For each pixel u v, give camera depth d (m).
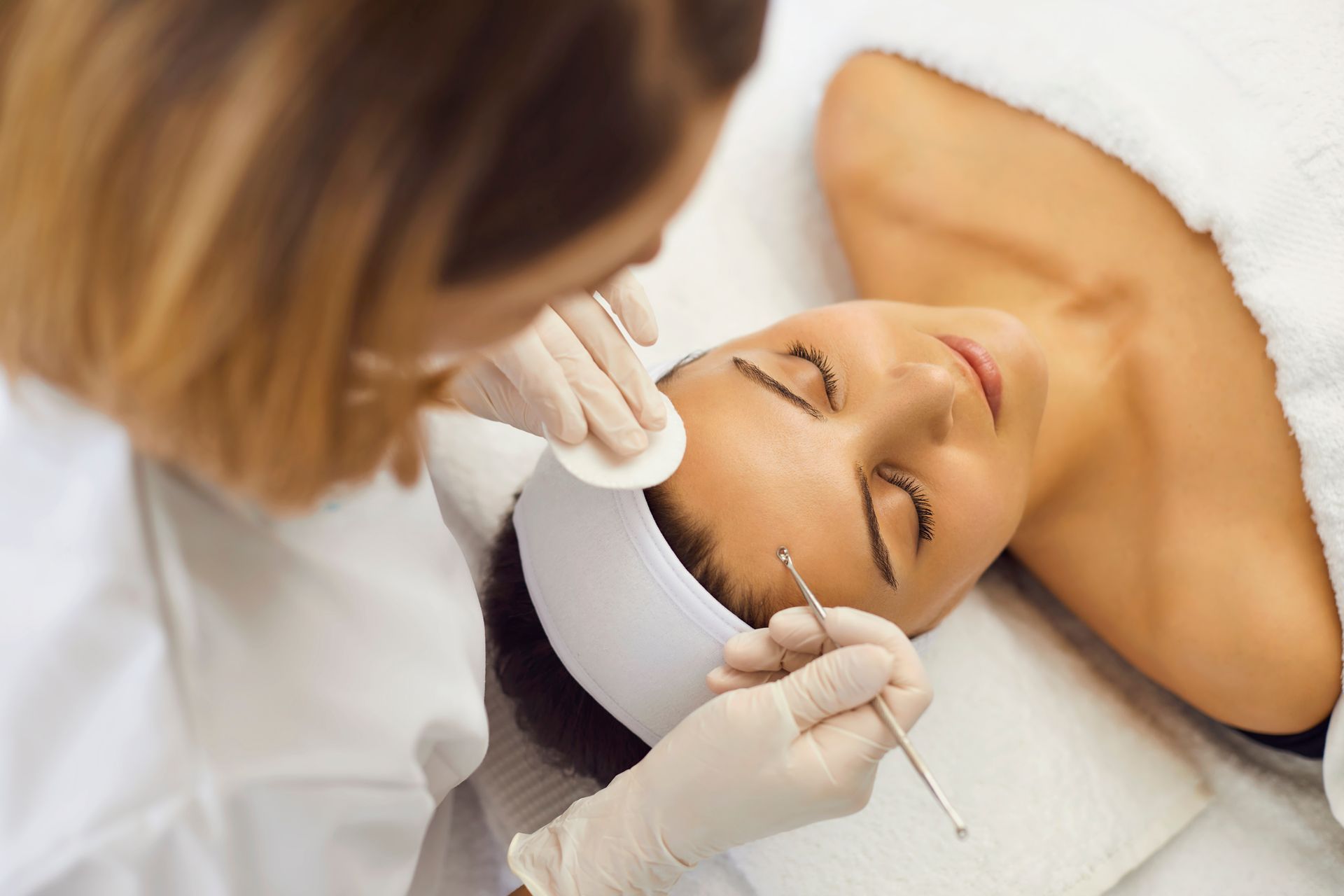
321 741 0.71
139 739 0.62
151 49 0.36
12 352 0.51
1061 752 1.22
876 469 1.04
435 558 0.90
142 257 0.40
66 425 0.64
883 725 0.85
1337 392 1.11
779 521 0.97
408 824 0.80
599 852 0.94
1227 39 1.27
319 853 0.73
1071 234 1.35
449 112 0.37
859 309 1.12
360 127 0.37
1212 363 1.23
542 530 1.07
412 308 0.42
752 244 1.58
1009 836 1.16
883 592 1.00
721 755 0.88
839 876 1.15
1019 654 1.30
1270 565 1.16
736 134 1.68
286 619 0.71
